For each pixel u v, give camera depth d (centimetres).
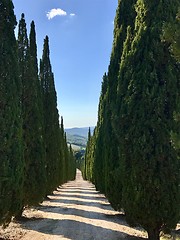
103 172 2684
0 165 946
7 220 1045
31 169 1708
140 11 1096
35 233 1267
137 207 986
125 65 1112
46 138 2859
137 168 982
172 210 954
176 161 958
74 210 2041
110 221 1599
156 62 1013
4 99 980
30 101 1734
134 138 1003
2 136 952
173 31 624
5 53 1016
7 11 1038
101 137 3062
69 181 7831
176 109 974
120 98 1120
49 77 2883
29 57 1762
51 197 3052
